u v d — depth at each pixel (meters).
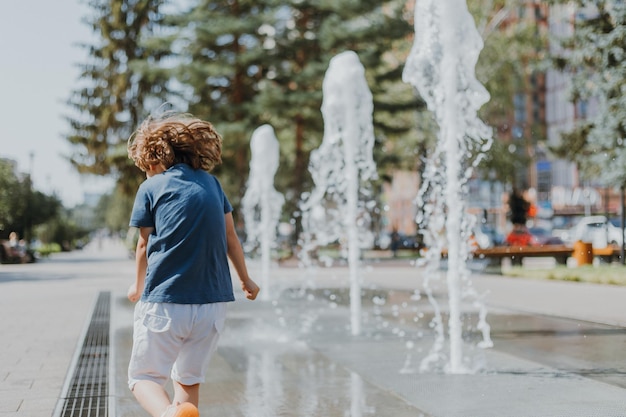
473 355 7.08
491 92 37.97
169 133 3.47
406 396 5.35
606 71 22.19
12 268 32.12
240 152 37.88
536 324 9.28
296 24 37.62
